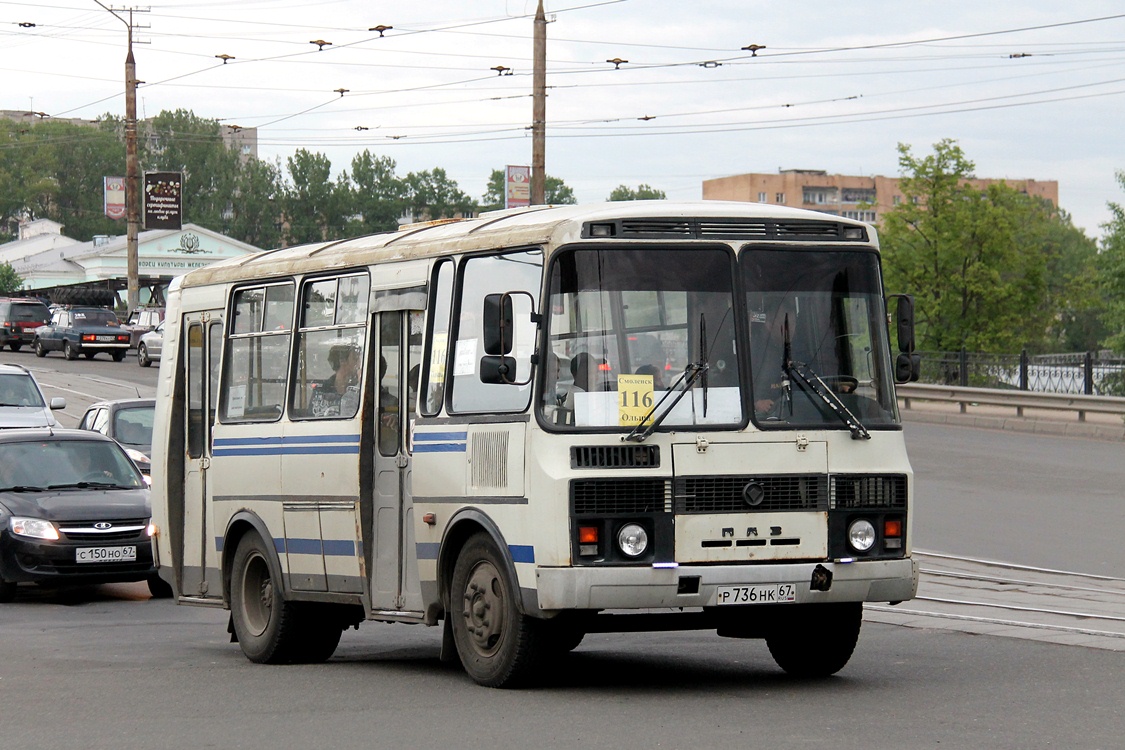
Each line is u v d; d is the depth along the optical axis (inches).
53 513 725.9
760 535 398.6
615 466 391.9
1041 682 417.7
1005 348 2588.6
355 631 628.4
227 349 569.0
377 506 474.3
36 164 6904.5
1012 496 1021.8
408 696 410.6
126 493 759.1
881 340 423.2
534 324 405.1
